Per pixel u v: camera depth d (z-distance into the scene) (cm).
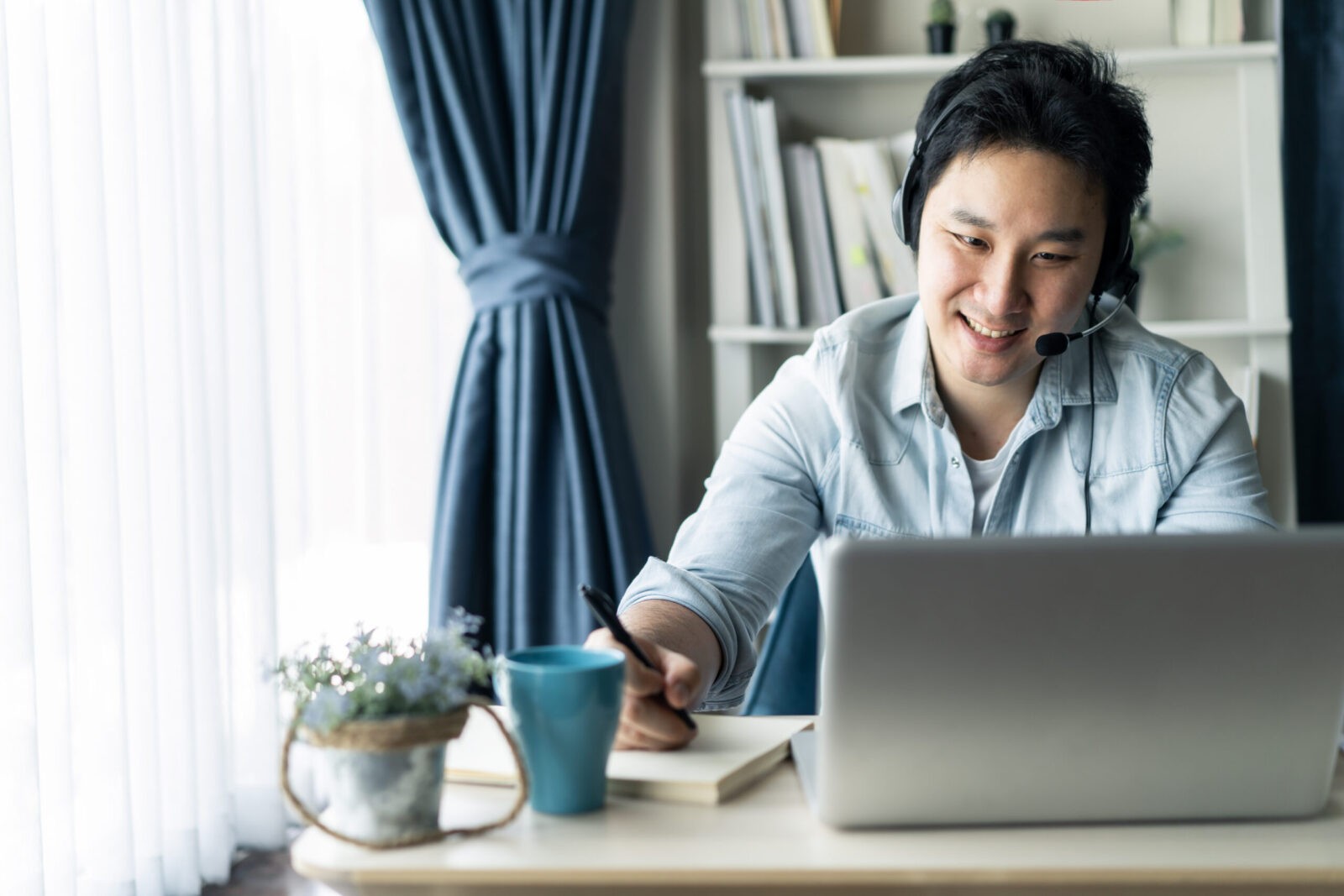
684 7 290
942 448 149
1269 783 93
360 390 267
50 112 204
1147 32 267
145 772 223
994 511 149
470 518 254
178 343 228
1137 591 88
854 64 263
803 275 267
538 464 255
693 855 87
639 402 282
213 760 237
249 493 246
